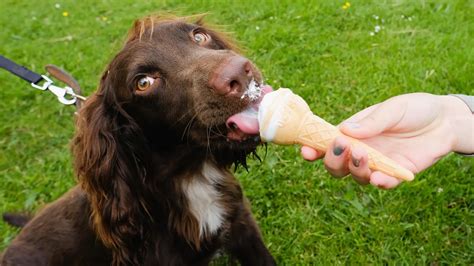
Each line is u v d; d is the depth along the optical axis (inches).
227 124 20.1
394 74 38.5
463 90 36.2
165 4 59.3
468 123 21.0
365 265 27.5
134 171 24.5
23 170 38.1
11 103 44.5
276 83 40.0
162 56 22.0
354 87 38.4
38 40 56.8
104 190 24.2
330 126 17.9
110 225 24.6
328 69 40.6
